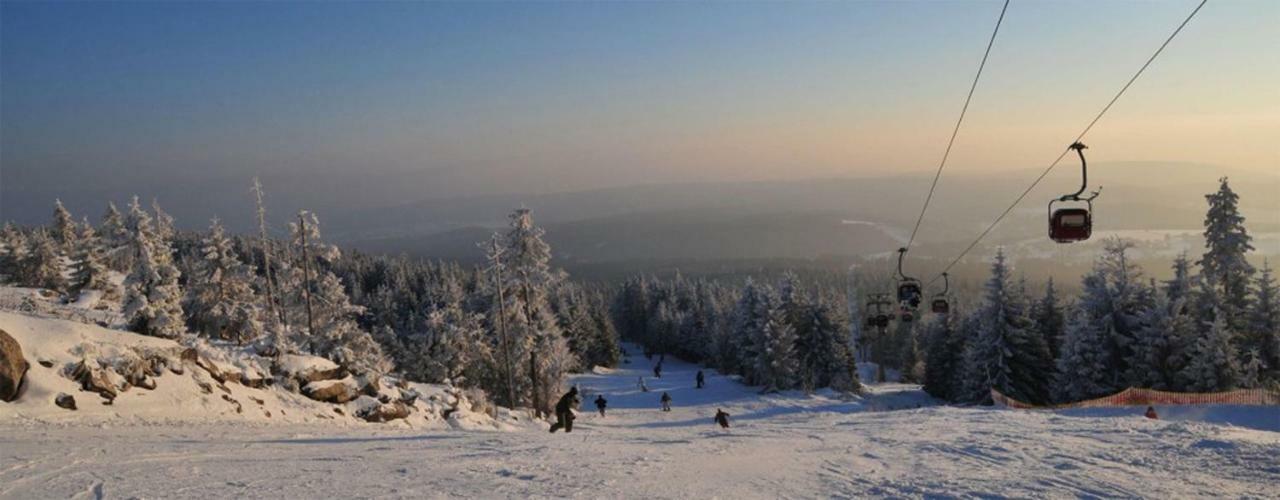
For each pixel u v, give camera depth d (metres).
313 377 26.33
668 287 155.75
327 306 38.69
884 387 76.38
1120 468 10.24
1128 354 43.78
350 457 12.34
